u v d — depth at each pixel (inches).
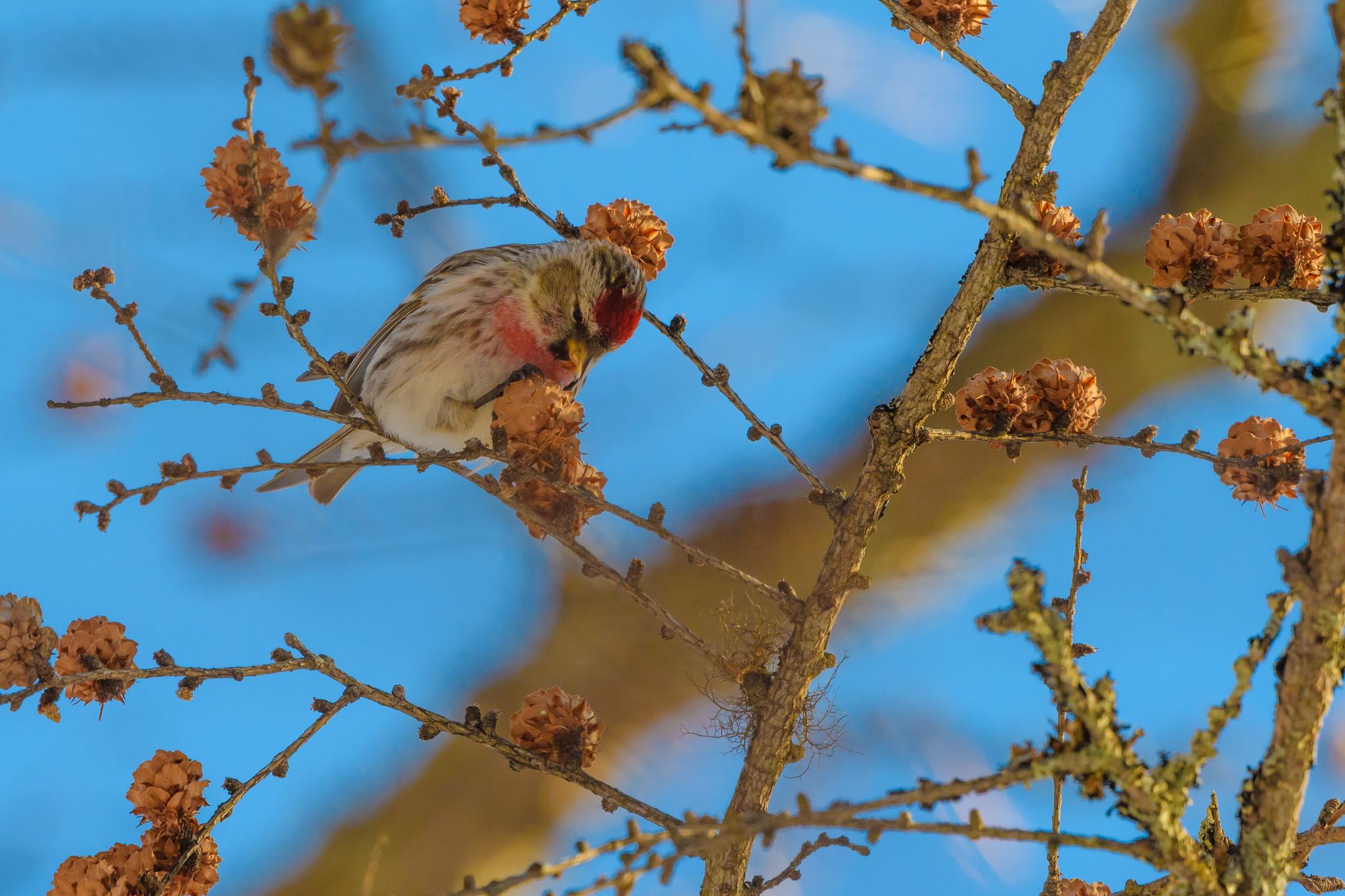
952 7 185.5
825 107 113.5
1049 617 136.3
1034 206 177.6
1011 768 136.0
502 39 213.9
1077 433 192.7
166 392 178.2
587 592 415.8
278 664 181.0
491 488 190.2
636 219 244.5
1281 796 137.4
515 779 421.4
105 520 174.7
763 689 184.1
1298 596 135.0
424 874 417.1
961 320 180.5
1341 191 136.8
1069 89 175.8
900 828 131.3
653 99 112.0
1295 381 133.2
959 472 422.3
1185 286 188.1
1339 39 135.3
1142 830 135.8
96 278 173.9
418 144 114.7
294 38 115.0
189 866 181.2
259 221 176.4
